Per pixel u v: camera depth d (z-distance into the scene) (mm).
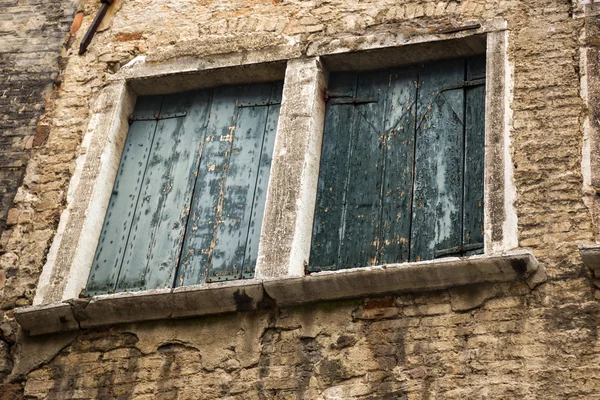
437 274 6797
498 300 6723
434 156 7672
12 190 8383
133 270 7859
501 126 7402
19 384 7422
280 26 8492
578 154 7172
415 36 8016
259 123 8273
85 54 8953
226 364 7031
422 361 6645
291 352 6945
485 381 6457
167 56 8633
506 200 7102
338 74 8289
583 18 7719
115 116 8477
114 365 7273
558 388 6309
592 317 6496
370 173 7770
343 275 6934
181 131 8445
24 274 7914
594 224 6883
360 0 8414
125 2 9125
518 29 7809
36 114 8766
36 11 9453
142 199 8188
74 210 8086
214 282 7559
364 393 6648
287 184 7664
